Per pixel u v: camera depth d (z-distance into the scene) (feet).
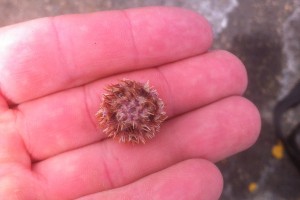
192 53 0.33
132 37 0.31
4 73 0.30
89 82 0.32
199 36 0.32
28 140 0.30
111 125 0.30
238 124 0.31
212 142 0.30
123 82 0.31
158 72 0.32
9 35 0.30
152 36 0.31
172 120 0.31
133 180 0.30
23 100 0.31
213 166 0.28
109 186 0.30
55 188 0.29
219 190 0.28
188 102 0.32
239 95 0.33
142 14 0.31
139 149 0.30
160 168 0.30
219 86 0.32
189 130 0.30
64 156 0.30
